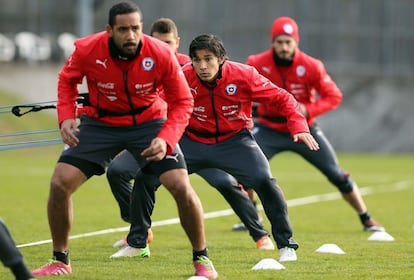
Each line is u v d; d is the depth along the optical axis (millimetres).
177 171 25859
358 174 80125
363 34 123062
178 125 25641
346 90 118875
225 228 42281
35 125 101625
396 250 33969
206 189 63344
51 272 26859
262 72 41219
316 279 26688
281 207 29922
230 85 29688
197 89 29828
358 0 122812
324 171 40500
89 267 28812
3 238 22734
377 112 119125
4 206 50062
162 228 41781
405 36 124000
